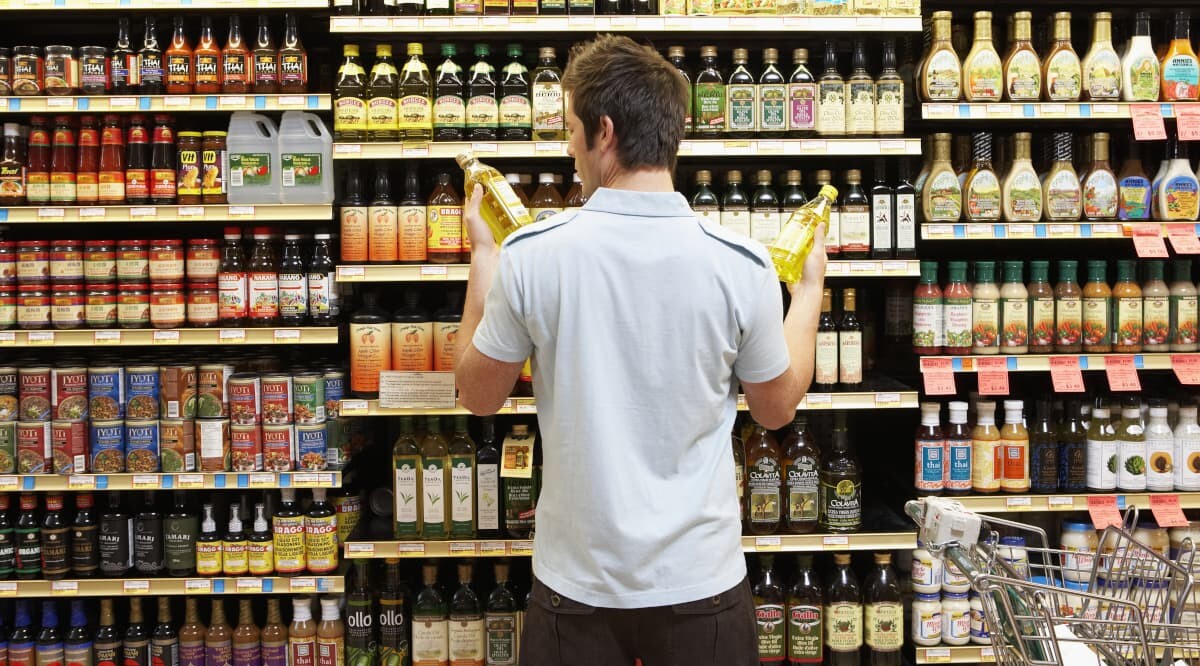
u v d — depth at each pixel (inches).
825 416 130.9
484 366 59.1
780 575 125.0
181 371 116.1
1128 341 118.1
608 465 55.7
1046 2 126.2
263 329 113.7
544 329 56.9
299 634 116.5
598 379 55.9
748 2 112.3
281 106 111.3
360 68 113.1
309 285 115.5
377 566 125.4
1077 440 119.3
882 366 131.3
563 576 57.9
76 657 117.1
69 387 116.1
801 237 67.2
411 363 112.3
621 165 58.4
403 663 116.4
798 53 116.0
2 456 115.6
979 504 116.0
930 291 116.8
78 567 117.3
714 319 56.3
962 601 116.6
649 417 56.4
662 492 56.8
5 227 130.7
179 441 115.8
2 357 131.3
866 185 129.6
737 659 58.7
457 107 112.7
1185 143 119.0
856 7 112.2
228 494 127.0
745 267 57.8
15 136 117.0
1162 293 118.6
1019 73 115.0
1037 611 59.9
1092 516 116.1
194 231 132.2
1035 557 122.0
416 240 112.9
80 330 115.2
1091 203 117.0
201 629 117.5
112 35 129.6
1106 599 57.2
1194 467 118.0
